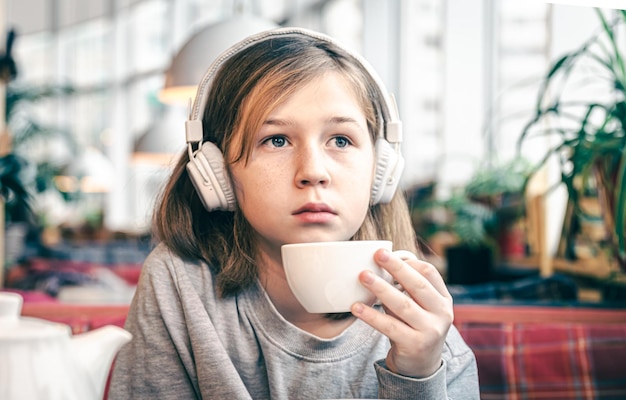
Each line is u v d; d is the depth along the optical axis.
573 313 1.39
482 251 3.81
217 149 0.87
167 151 4.05
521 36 4.65
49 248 6.66
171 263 0.92
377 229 0.93
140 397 0.89
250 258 0.89
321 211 0.79
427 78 5.94
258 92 0.81
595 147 1.62
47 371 0.51
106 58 11.40
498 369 1.28
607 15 2.70
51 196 10.17
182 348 0.88
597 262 2.31
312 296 0.70
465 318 1.40
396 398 0.73
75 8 11.52
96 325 1.28
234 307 0.90
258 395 0.89
